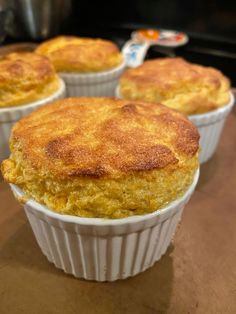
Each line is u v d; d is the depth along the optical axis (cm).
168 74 20
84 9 37
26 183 12
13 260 15
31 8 30
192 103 19
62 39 27
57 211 12
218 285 14
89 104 15
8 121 19
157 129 13
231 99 21
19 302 13
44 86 20
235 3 33
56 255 14
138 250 13
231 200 18
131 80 20
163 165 12
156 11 36
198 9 35
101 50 26
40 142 12
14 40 33
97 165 11
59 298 13
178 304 13
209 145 21
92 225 11
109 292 14
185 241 16
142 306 13
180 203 12
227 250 16
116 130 13
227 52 35
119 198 11
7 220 17
